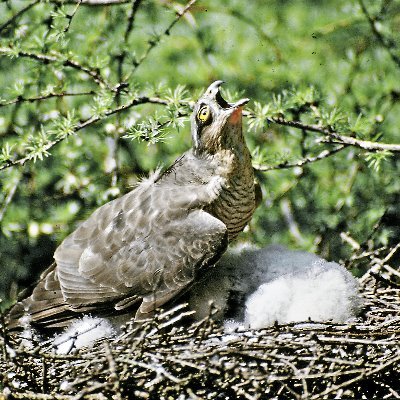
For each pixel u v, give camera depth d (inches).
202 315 471.8
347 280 470.3
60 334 475.8
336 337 423.8
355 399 402.0
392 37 596.1
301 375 392.5
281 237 568.4
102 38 580.4
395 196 571.5
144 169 577.6
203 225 472.4
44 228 570.6
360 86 593.0
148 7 607.5
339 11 620.4
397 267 555.2
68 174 578.9
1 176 568.4
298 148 574.9
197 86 606.5
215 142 484.4
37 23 565.6
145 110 585.9
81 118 578.6
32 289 503.2
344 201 570.3
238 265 483.5
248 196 495.2
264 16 622.2
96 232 490.9
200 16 615.2
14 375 413.4
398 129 582.6
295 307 456.4
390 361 397.1
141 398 398.0
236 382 403.9
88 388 385.4
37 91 568.4
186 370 404.5
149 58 605.9
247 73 610.5
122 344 415.2
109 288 475.5
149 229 478.9
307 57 607.8
